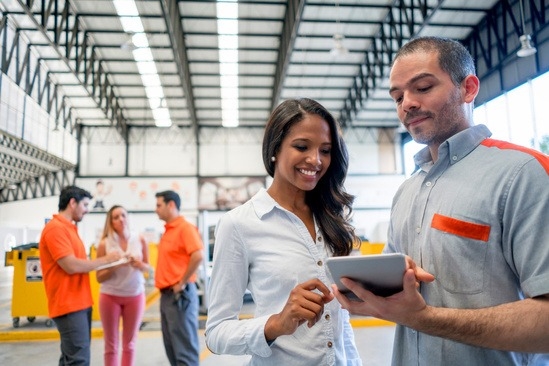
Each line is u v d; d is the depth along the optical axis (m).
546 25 8.45
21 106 11.62
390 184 15.26
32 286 5.52
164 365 3.96
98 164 15.23
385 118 15.08
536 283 0.78
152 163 15.36
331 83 12.57
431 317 0.79
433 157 1.10
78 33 9.89
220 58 11.16
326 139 1.14
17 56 10.33
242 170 15.57
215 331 1.11
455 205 0.94
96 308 5.89
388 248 1.24
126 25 9.61
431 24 10.12
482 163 0.94
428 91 0.98
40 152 12.66
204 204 15.02
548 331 0.76
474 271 0.90
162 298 2.88
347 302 0.87
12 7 9.24
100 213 14.70
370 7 9.07
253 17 9.61
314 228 1.23
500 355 0.89
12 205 15.70
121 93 13.22
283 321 0.97
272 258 1.12
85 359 2.42
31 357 4.34
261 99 13.68
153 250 9.99
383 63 10.12
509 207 0.86
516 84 9.30
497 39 9.70
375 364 3.89
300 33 9.98
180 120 15.16
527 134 9.07
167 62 11.36
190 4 9.12
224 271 1.14
